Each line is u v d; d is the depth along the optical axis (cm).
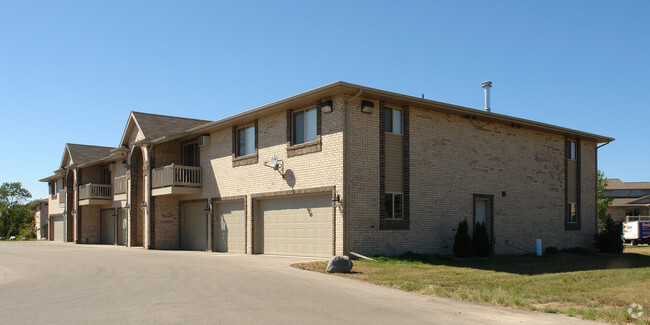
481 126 2144
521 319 833
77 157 3841
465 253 1894
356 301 964
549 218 2392
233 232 2264
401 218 1838
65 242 4038
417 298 1023
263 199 2086
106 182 3756
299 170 1866
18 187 8531
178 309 848
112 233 3612
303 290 1076
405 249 1825
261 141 2083
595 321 831
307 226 1856
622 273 1516
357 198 1706
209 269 1471
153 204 2612
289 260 1706
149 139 2572
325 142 1761
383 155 1798
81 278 1305
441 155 1980
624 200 5719
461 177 2039
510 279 1330
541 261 1881
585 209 2605
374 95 1744
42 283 1226
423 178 1909
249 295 999
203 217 2481
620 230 2492
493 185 2159
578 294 1109
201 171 2503
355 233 1691
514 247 2209
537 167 2369
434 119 1975
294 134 1928
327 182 1739
